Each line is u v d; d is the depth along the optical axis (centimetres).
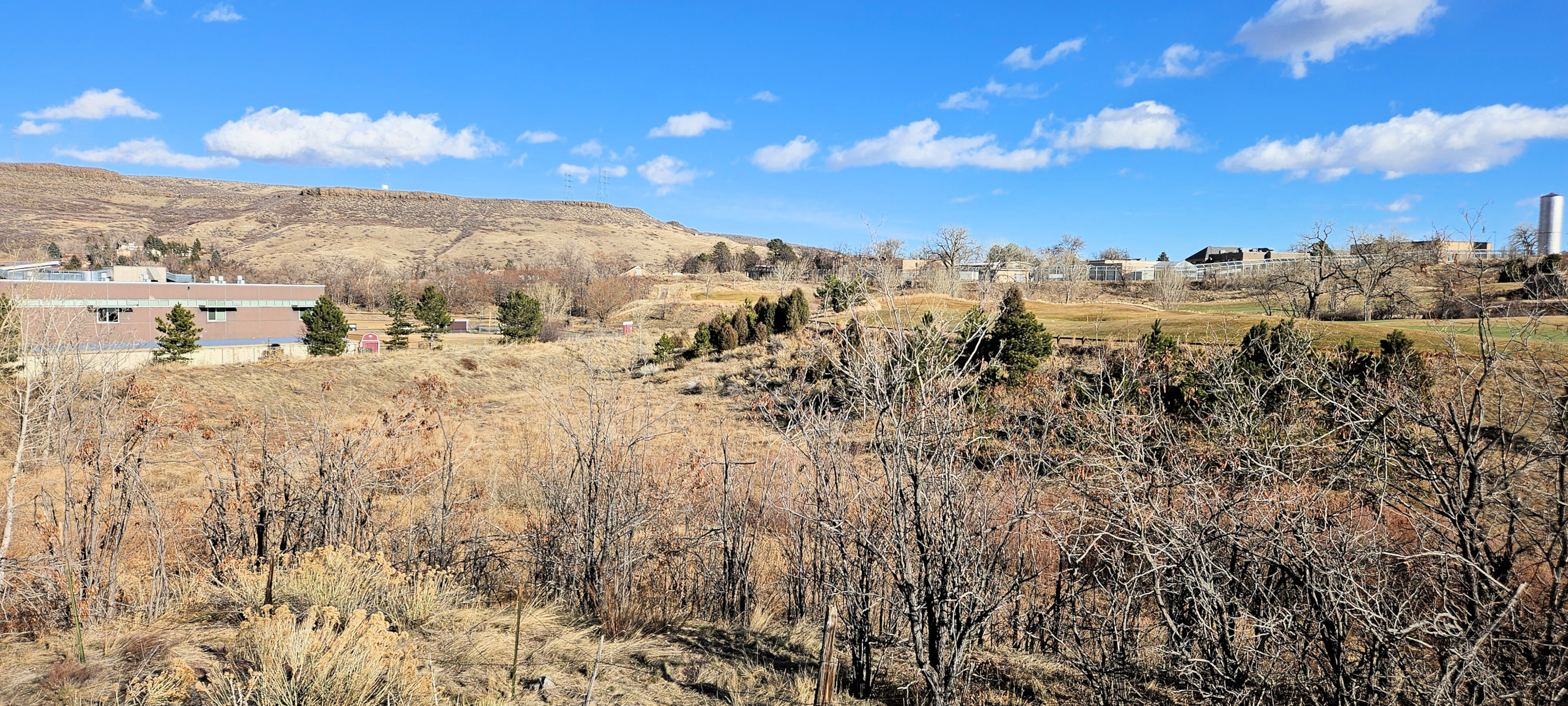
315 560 717
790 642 714
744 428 1642
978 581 541
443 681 560
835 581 667
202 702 472
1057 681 622
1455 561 431
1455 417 430
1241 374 707
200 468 1202
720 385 2611
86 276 4497
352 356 4062
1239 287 6309
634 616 733
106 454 711
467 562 898
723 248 11894
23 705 472
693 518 933
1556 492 448
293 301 5378
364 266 15038
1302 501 488
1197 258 10806
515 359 3912
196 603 706
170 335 4059
